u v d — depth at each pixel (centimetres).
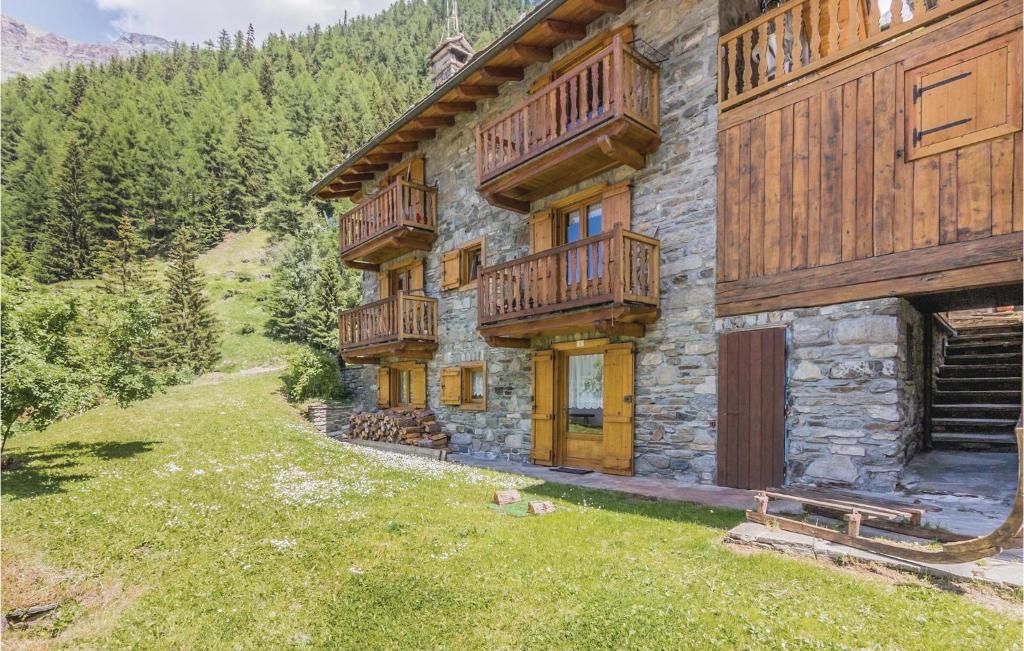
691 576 344
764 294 616
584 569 363
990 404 730
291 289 2700
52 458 830
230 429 1114
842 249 555
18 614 334
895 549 339
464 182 1099
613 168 799
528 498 590
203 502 577
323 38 8844
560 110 858
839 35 598
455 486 656
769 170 618
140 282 2978
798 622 280
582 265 714
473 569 371
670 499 575
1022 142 446
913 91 510
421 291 1223
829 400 562
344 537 448
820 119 576
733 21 692
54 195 4053
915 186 507
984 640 256
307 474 733
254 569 388
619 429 762
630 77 704
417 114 1042
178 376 882
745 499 568
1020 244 445
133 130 4959
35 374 652
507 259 987
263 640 294
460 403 1083
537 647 272
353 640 288
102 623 325
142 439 988
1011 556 340
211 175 4919
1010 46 455
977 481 527
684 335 696
